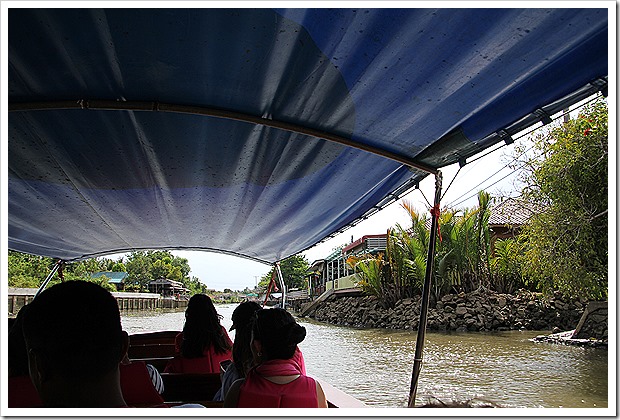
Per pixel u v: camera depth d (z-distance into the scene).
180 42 2.44
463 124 3.08
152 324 21.55
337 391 4.16
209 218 5.72
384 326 24.38
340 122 3.19
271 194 4.75
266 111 3.12
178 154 3.79
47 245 6.88
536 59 2.40
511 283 22.72
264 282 70.00
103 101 2.97
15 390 1.87
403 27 2.23
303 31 2.33
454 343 17.19
